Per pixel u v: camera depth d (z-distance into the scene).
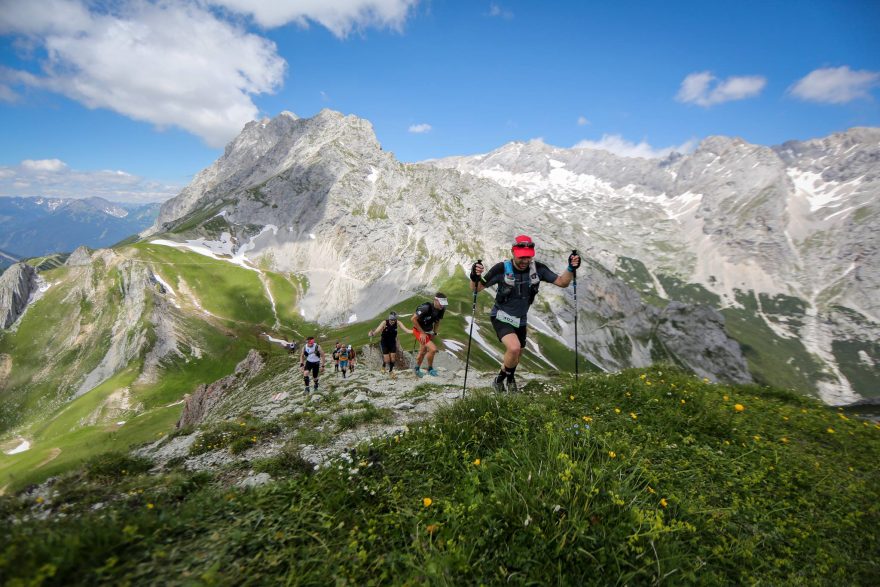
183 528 2.01
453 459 2.60
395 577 1.69
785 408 4.23
